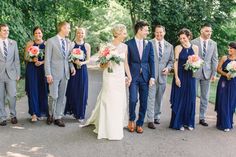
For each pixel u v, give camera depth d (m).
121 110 6.35
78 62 7.30
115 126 6.29
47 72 6.93
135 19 18.50
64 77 7.10
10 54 7.00
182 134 6.70
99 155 5.54
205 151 5.82
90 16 20.53
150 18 17.23
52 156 5.48
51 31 15.59
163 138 6.43
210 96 11.03
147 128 7.04
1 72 6.96
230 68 6.86
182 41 6.97
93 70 18.75
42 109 7.47
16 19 12.02
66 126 7.07
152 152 5.72
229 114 7.01
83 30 7.52
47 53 6.94
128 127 6.86
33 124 7.16
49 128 6.91
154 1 17.27
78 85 7.49
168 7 17.17
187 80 6.93
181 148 5.93
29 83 7.30
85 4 19.88
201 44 7.25
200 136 6.61
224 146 6.08
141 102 6.71
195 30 17.45
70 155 5.52
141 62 6.62
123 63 6.46
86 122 7.04
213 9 17.78
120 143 6.11
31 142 6.07
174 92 7.01
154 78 6.69
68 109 7.72
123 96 6.45
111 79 6.30
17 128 6.86
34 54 7.12
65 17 19.38
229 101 7.01
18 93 10.54
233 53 7.08
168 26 17.56
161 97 7.34
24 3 13.38
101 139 6.30
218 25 17.73
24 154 5.54
